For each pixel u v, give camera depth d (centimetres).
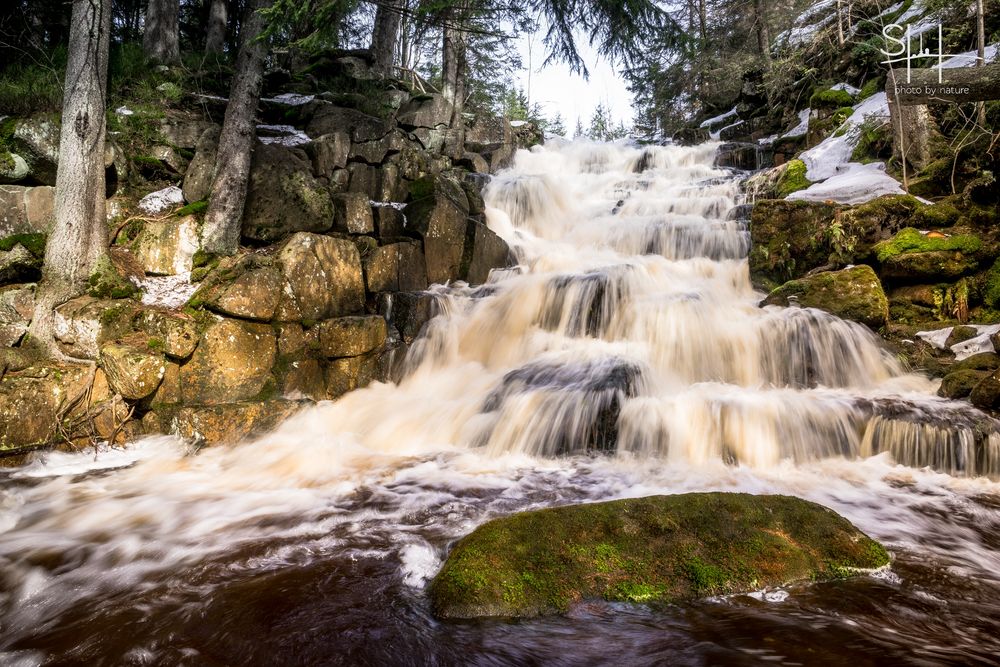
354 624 309
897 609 313
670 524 365
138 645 296
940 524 437
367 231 902
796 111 1714
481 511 477
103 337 663
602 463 600
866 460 583
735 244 1023
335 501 505
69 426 625
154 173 897
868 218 850
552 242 1177
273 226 839
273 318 727
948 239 800
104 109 727
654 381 711
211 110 1077
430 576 363
